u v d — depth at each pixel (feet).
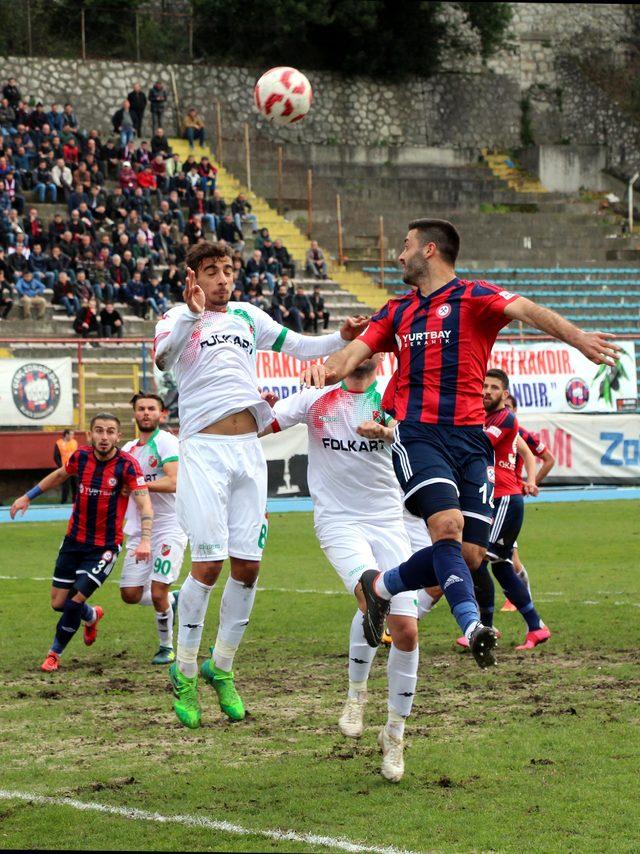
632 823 33.91
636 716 46.73
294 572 98.17
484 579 62.69
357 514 46.09
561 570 95.55
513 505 62.13
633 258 276.62
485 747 42.63
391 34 311.27
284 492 167.63
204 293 45.01
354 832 33.68
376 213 276.41
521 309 38.37
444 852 31.78
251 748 43.60
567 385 186.39
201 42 306.96
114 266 204.13
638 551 107.65
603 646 62.75
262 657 61.46
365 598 39.11
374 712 48.98
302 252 254.68
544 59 334.03
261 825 34.50
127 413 184.14
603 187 317.83
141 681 56.59
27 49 285.02
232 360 44.73
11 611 79.36
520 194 298.35
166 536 62.49
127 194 225.97
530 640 62.64
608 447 179.52
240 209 240.12
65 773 40.32
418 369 39.52
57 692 53.88
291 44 311.27
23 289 195.93
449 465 38.68
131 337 197.77
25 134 229.66
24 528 139.44
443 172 304.50
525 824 34.04
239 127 299.58
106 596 87.71
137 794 37.81
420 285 40.50
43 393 165.89
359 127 313.73
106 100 286.46
